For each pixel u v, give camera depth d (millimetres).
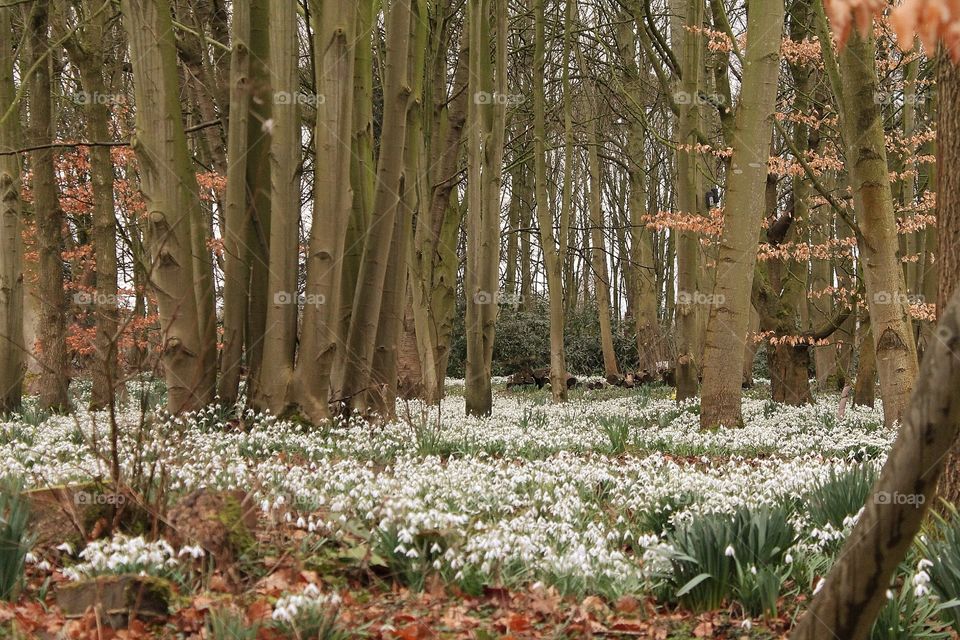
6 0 14102
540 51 20438
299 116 12133
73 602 4738
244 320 12383
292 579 5137
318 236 11680
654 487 7727
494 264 15711
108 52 18312
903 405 11555
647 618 5184
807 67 18453
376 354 13008
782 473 8352
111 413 5539
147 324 14250
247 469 8219
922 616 4641
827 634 2932
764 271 18797
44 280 15016
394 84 11969
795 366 18859
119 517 5621
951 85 6262
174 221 11328
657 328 31547
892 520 2789
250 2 12055
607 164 39000
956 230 6207
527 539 5754
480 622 4992
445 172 20188
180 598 4883
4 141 13781
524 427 13273
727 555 5219
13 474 6984
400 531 5535
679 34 21609
